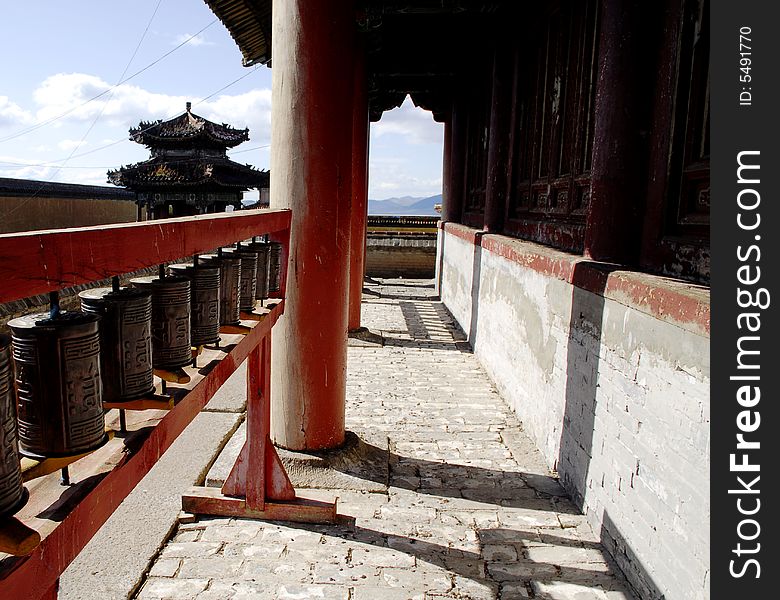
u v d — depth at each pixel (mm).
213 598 3982
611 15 5156
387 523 5023
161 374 2547
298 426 5918
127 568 4211
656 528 3920
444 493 5609
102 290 2342
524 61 9586
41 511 1716
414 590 4137
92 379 1914
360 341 11812
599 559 4594
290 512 4973
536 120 8883
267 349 4770
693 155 4465
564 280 5961
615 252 5336
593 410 5113
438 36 12195
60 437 1849
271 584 4148
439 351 11344
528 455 6551
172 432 2430
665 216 4770
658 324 3980
